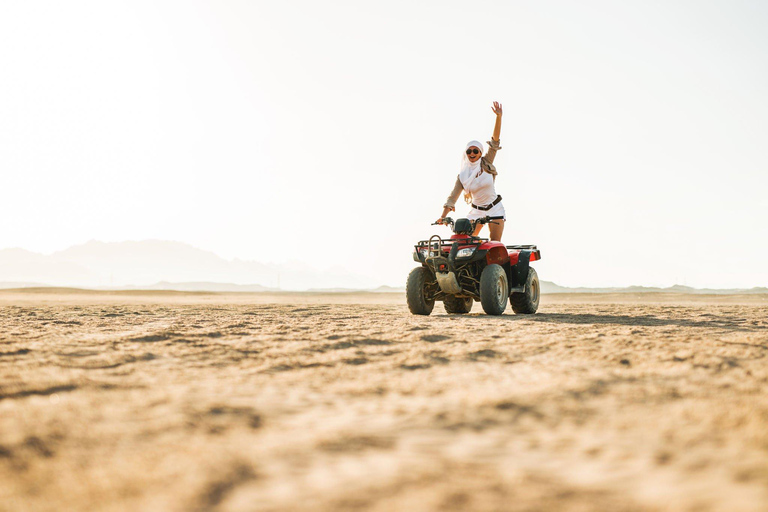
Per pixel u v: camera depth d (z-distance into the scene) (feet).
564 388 9.04
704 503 4.75
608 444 6.39
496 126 28.50
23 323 22.65
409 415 7.74
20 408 8.23
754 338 14.61
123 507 5.01
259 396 9.02
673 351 12.42
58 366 11.50
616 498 4.92
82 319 24.98
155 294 116.67
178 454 6.27
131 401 8.65
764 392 8.66
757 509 4.62
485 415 7.67
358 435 6.85
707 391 8.76
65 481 5.62
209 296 104.12
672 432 6.76
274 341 15.21
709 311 29.04
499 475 5.52
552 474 5.52
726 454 5.97
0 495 5.33
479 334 16.22
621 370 10.52
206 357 12.79
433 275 26.84
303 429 7.18
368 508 4.85
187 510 4.91
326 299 79.97
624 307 36.17
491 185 28.48
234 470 5.76
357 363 11.91
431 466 5.79
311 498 5.07
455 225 25.98
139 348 14.06
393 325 19.31
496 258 26.27
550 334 15.97
